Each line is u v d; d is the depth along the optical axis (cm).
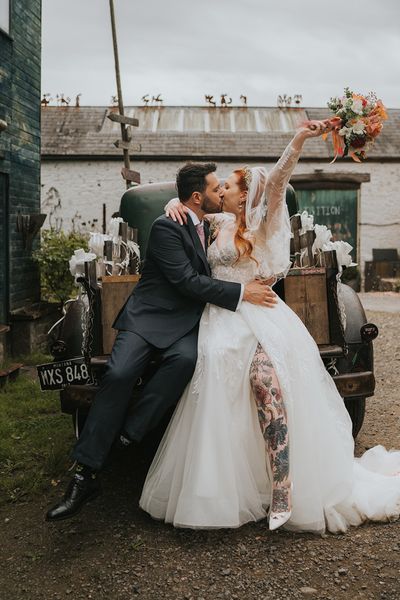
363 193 1498
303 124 268
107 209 1461
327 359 328
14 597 227
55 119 1598
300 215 364
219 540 264
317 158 1477
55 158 1443
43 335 703
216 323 288
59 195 1462
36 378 564
